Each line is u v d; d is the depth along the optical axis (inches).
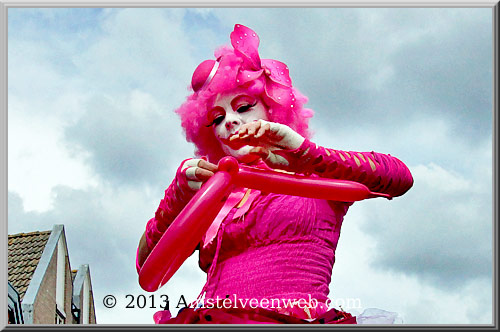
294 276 152.5
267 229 156.0
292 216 156.4
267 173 149.1
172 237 141.8
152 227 161.5
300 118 171.8
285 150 147.9
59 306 310.3
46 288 294.8
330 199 152.3
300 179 150.0
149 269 143.9
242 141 146.6
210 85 166.4
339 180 152.3
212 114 169.2
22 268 298.4
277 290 151.4
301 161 149.3
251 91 165.9
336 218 161.3
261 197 159.2
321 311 150.0
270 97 167.2
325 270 155.7
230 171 146.9
